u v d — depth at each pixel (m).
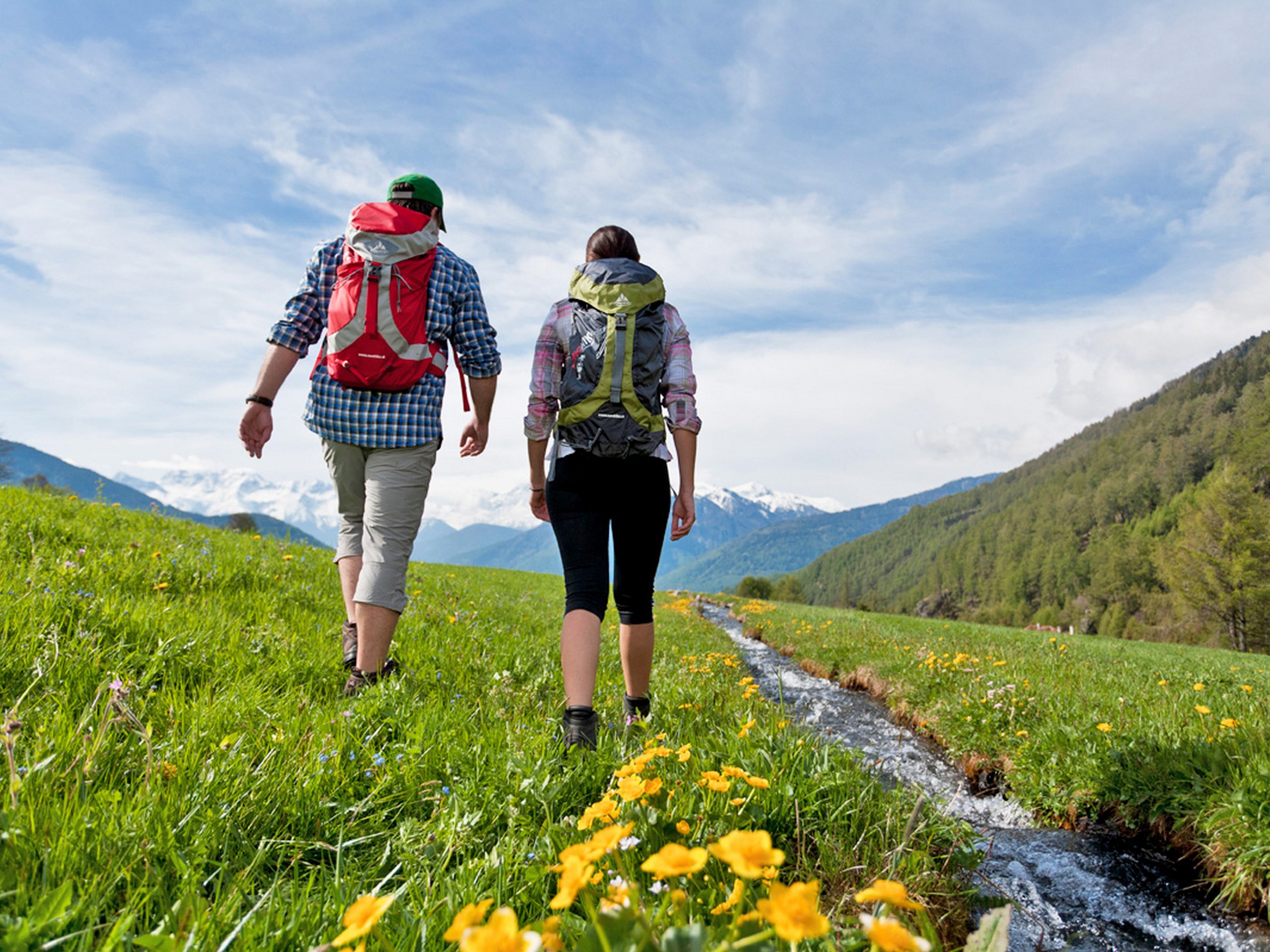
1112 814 3.41
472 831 1.95
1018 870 2.79
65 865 1.42
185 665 3.21
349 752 2.41
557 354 3.34
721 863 1.59
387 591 3.41
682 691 4.70
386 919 1.43
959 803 3.80
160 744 2.13
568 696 2.86
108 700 2.00
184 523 9.10
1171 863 2.93
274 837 1.87
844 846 2.20
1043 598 157.00
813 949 1.31
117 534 6.21
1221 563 57.53
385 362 3.30
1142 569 110.81
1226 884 2.65
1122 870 2.83
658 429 3.13
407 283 3.34
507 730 2.76
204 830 1.72
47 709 2.32
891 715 6.25
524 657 5.23
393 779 2.26
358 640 3.41
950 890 2.20
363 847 1.94
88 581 4.24
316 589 6.24
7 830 1.42
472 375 3.86
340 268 3.37
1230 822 2.78
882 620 18.77
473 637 5.66
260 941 1.30
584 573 3.07
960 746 4.68
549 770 2.30
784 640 13.09
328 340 3.35
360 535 3.91
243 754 2.13
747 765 2.53
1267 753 3.06
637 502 3.22
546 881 1.70
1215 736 3.49
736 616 23.25
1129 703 4.71
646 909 1.33
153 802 1.73
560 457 3.18
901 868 2.07
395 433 3.43
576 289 3.25
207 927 1.26
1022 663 6.91
